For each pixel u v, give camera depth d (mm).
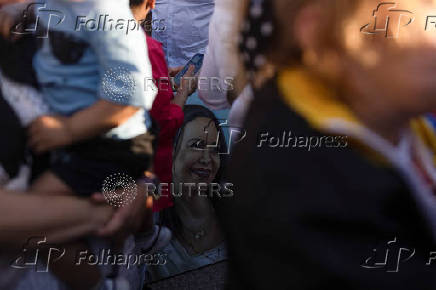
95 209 915
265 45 569
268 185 477
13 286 878
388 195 451
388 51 478
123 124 904
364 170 455
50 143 838
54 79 831
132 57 880
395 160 466
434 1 478
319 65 508
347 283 438
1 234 837
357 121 485
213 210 1604
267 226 464
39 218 856
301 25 522
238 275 506
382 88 482
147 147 988
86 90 850
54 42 825
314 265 442
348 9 482
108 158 896
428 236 465
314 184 456
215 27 952
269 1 563
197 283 1752
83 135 855
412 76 469
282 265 458
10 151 825
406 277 444
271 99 524
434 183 500
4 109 819
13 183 844
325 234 450
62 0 826
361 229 448
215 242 1744
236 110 650
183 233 1679
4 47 812
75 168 877
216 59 952
